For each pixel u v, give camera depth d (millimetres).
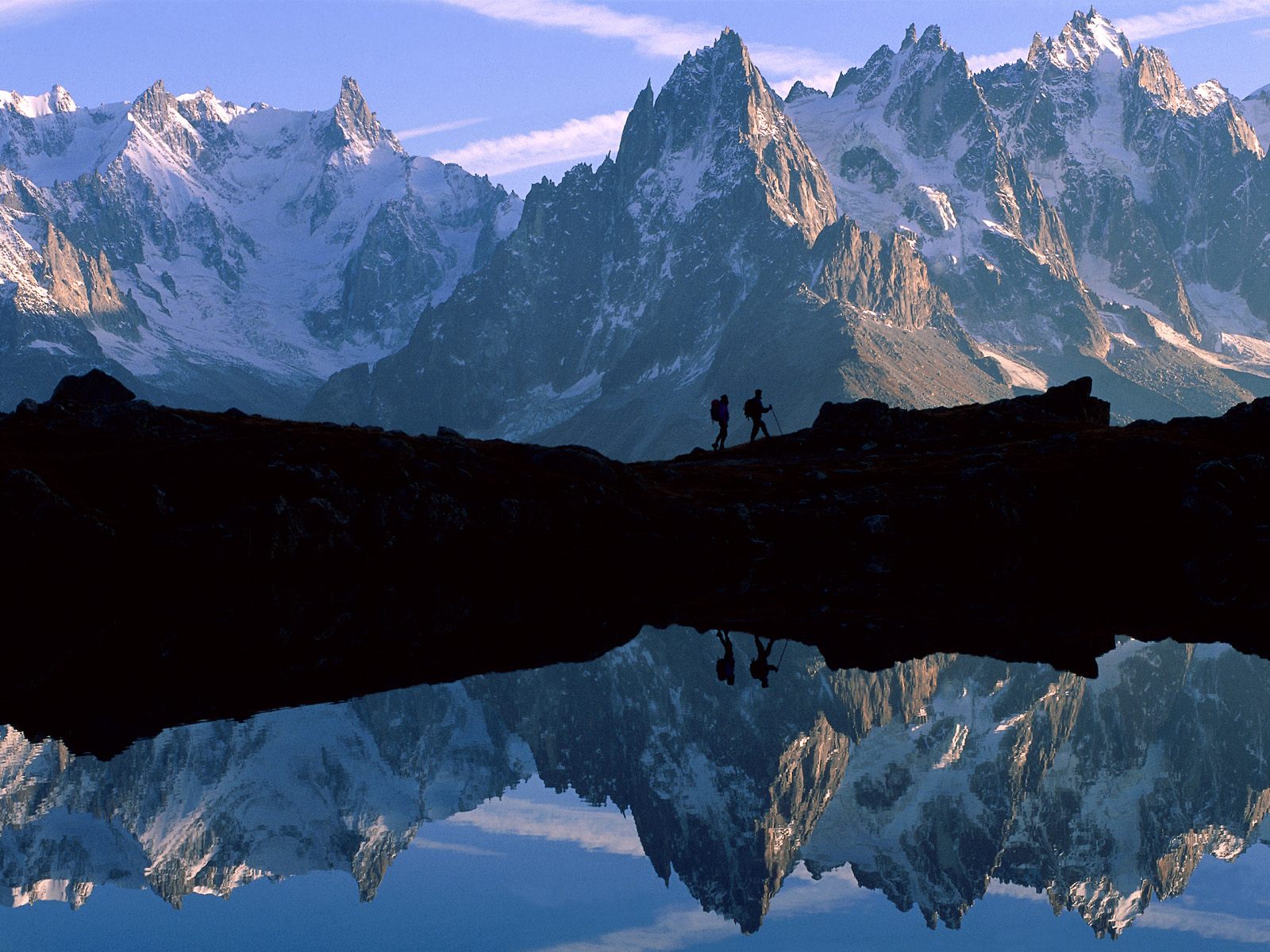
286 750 51594
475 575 95438
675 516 110562
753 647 66625
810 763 67188
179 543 92250
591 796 57281
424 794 54844
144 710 51750
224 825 48531
